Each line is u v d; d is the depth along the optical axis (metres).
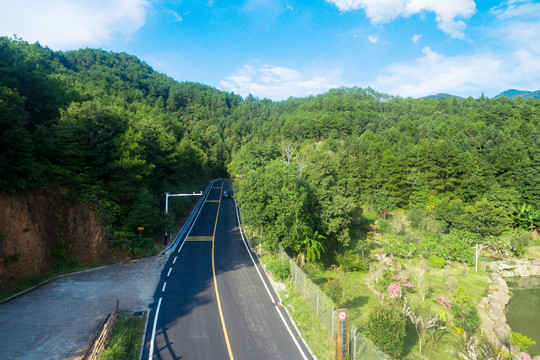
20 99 22.17
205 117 178.50
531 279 32.69
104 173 29.75
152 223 29.70
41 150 24.88
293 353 13.88
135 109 85.75
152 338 14.77
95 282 21.72
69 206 25.36
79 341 14.20
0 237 19.30
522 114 104.31
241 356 13.52
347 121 122.31
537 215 46.44
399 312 18.64
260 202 27.25
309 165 46.75
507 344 18.69
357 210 43.62
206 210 51.84
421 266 32.12
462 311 19.61
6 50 31.45
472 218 42.72
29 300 18.33
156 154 43.88
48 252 22.86
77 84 79.38
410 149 72.88
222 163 119.44
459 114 125.00
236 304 18.83
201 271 24.81
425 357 15.96
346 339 13.23
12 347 13.38
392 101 181.88
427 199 56.69
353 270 29.47
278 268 23.22
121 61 184.50
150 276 23.36
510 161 57.78
